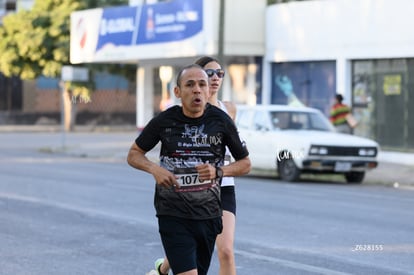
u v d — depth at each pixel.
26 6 97.00
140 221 23.36
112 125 95.00
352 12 46.47
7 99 96.38
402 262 17.50
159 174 11.02
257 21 52.38
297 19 50.09
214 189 11.23
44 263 17.56
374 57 45.28
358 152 35.53
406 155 43.97
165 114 11.27
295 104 49.75
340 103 42.62
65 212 25.23
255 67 53.53
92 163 46.56
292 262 17.56
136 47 58.09
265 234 21.20
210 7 51.12
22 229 22.03
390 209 26.52
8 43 83.69
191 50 52.72
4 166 42.94
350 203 28.22
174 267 11.12
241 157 11.58
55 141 67.38
